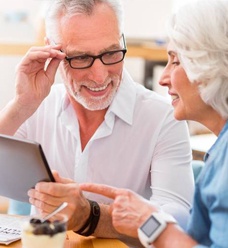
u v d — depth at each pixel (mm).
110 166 2102
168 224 1448
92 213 1751
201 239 1467
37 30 3701
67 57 1918
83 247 1688
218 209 1360
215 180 1392
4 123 2055
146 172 2096
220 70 1475
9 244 1662
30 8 4469
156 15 4930
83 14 1869
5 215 1916
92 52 1871
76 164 2105
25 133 2205
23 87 2047
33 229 1404
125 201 1545
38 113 2184
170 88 1648
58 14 1926
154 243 1449
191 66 1505
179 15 1546
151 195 2127
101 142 2088
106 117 2057
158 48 4215
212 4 1505
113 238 1782
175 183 2000
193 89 1555
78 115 2088
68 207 1677
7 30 4055
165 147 2055
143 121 2082
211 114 1569
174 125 2068
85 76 1907
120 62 1916
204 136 3553
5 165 1673
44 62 2043
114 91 1959
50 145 2174
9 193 1818
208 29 1479
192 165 2262
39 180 1671
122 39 1943
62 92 2182
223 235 1333
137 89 2164
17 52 3801
